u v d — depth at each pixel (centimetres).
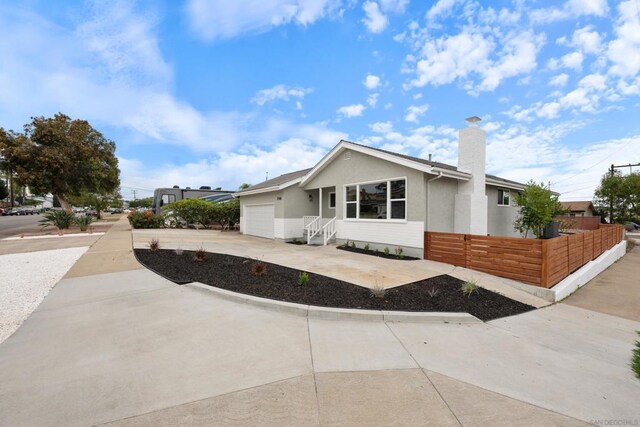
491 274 712
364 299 503
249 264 768
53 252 950
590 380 288
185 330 383
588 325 461
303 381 270
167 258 838
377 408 234
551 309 543
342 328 401
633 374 302
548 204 1076
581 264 839
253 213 1631
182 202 1994
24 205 6419
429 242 877
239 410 228
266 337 365
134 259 823
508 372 298
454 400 246
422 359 319
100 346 339
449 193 999
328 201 1440
